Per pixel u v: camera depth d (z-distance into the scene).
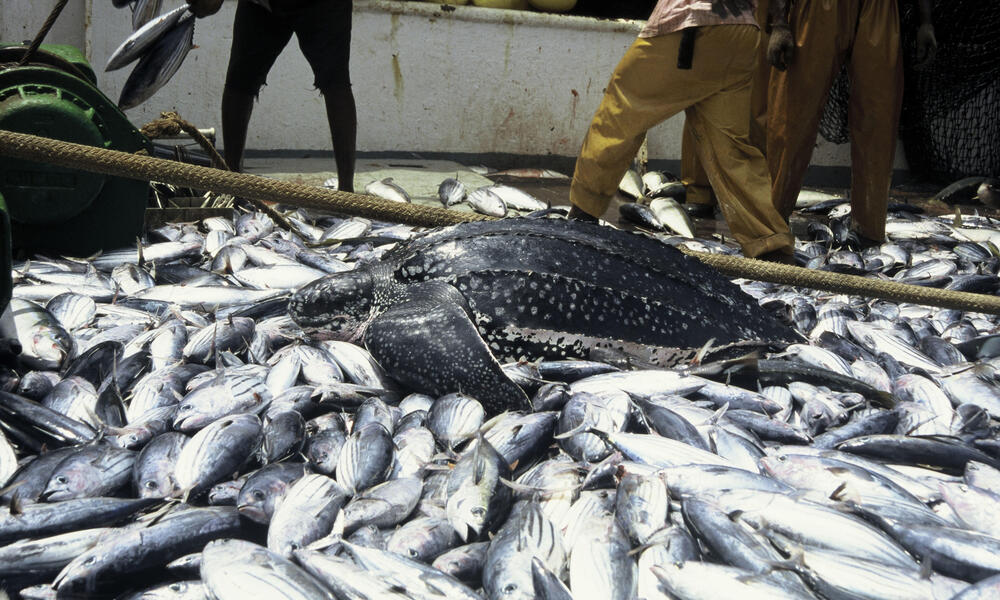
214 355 3.37
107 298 4.06
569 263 3.38
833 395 3.22
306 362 3.27
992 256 6.16
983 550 2.14
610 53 10.01
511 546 2.13
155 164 3.71
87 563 2.06
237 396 2.92
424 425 2.87
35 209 4.38
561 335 3.34
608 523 2.21
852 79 6.06
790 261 5.22
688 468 2.47
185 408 2.82
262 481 2.43
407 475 2.61
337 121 6.07
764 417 2.96
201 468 2.48
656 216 6.88
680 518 2.39
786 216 6.43
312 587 1.94
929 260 5.69
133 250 4.70
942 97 9.91
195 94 8.78
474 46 9.59
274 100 9.09
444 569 2.12
